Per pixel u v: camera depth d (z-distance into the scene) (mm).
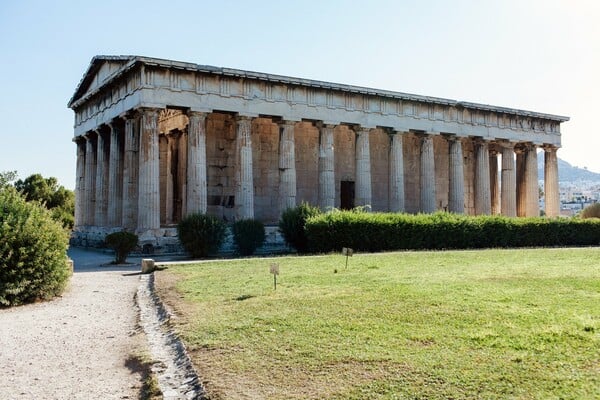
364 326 12773
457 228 37438
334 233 34594
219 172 48438
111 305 19078
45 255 19984
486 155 59000
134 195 43188
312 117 47750
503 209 60188
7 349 13219
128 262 33812
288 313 14438
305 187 52875
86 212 53594
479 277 20000
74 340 14086
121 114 44094
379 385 9141
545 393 8477
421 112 54219
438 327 12422
